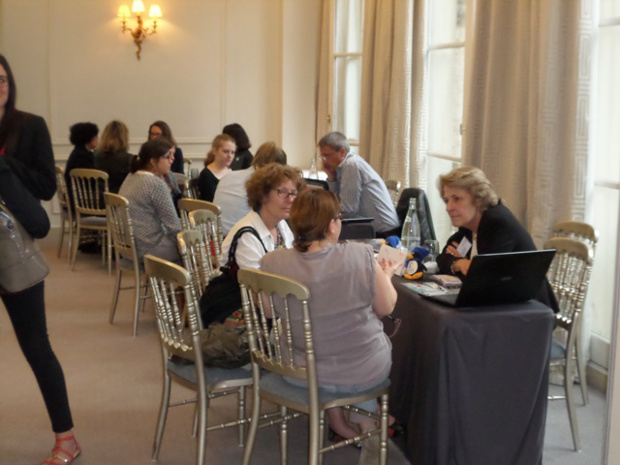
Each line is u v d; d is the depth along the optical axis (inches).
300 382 98.7
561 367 132.4
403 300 110.0
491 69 159.3
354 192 179.9
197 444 103.1
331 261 93.3
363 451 116.4
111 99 301.3
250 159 254.5
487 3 163.5
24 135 102.1
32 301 104.7
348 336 95.0
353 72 265.4
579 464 114.5
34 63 293.9
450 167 212.8
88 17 295.3
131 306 200.5
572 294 122.3
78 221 239.9
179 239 124.5
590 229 131.2
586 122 138.6
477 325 97.5
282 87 297.0
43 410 132.3
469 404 99.4
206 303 114.9
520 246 112.7
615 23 140.0
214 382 103.4
